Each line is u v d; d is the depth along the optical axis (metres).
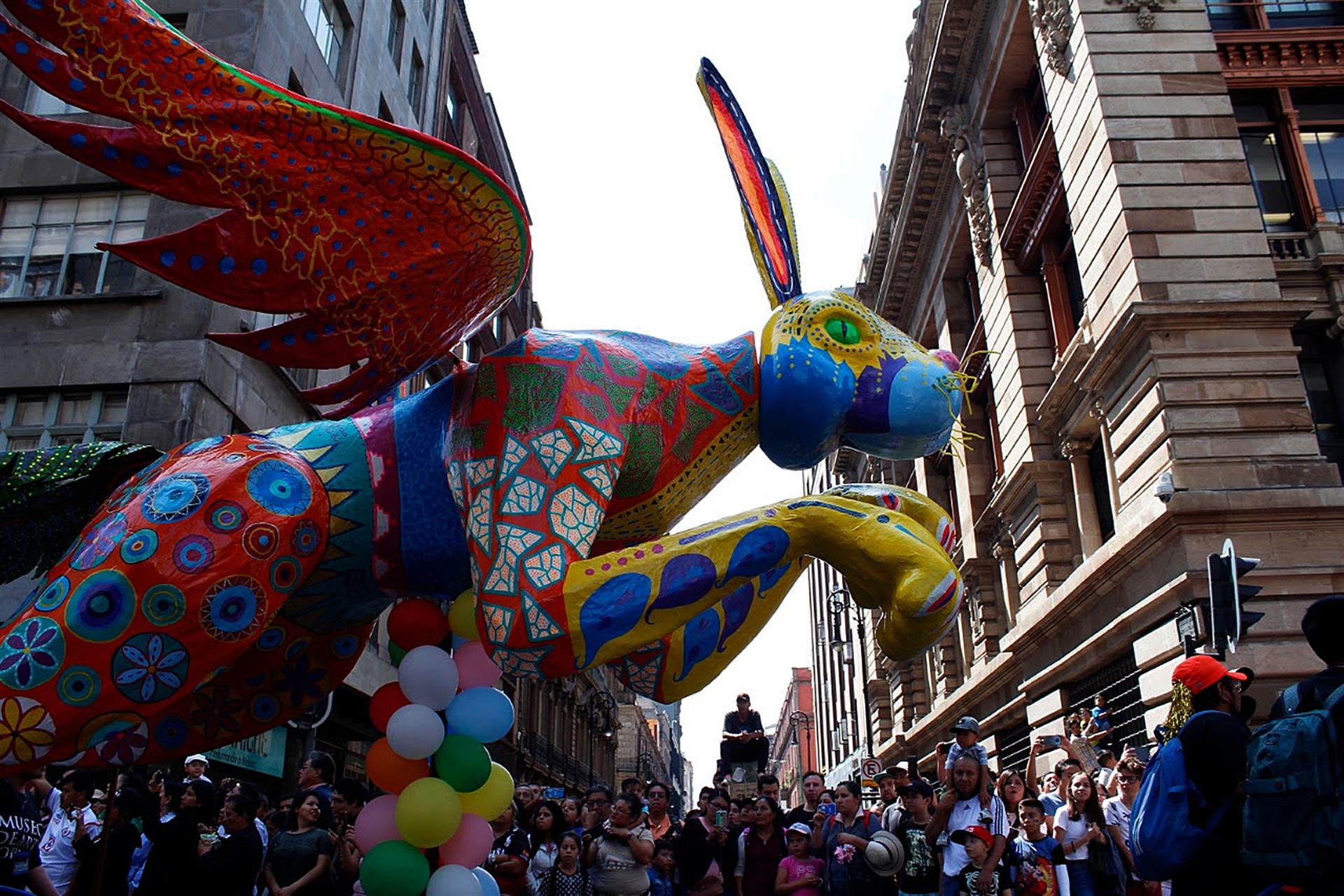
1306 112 16.41
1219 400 13.41
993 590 23.05
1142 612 13.46
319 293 3.39
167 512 3.16
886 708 36.69
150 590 3.06
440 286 3.52
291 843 6.36
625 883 7.44
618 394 3.58
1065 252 18.92
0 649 2.97
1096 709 13.15
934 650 29.16
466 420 3.50
